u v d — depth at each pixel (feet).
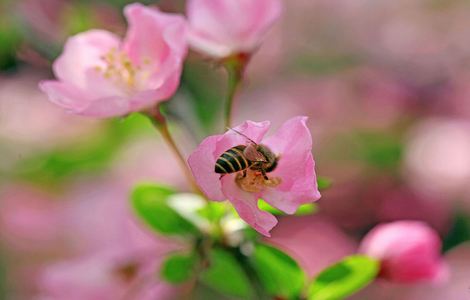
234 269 1.30
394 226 1.33
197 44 1.31
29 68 1.98
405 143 2.11
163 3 1.89
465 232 2.01
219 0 1.31
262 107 2.20
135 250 1.48
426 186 2.03
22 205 1.85
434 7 2.85
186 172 1.25
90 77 1.23
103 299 1.46
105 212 1.72
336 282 1.26
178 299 1.46
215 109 2.04
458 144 2.08
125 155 1.88
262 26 1.31
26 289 1.82
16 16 1.81
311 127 2.14
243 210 1.11
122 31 1.83
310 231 1.81
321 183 1.21
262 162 1.11
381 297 1.81
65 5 1.84
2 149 1.93
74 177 1.90
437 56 2.64
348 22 2.76
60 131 1.93
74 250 1.79
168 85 1.21
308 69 2.55
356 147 2.08
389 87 2.27
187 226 1.27
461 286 1.82
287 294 1.26
